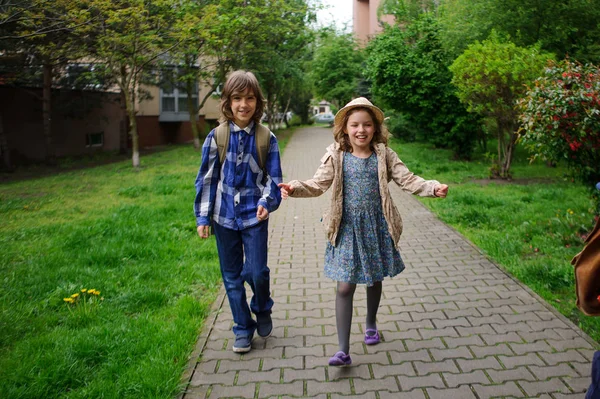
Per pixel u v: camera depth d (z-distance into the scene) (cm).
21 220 731
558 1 999
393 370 301
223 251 322
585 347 323
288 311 394
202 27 1238
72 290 426
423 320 371
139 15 1134
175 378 290
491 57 906
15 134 1653
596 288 207
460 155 1362
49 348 325
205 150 312
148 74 1792
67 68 1625
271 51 1917
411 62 1277
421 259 521
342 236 300
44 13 1067
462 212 706
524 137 562
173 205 801
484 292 424
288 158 1662
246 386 287
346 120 301
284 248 584
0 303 406
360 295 424
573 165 559
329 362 300
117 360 310
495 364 305
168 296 425
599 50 1000
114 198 911
